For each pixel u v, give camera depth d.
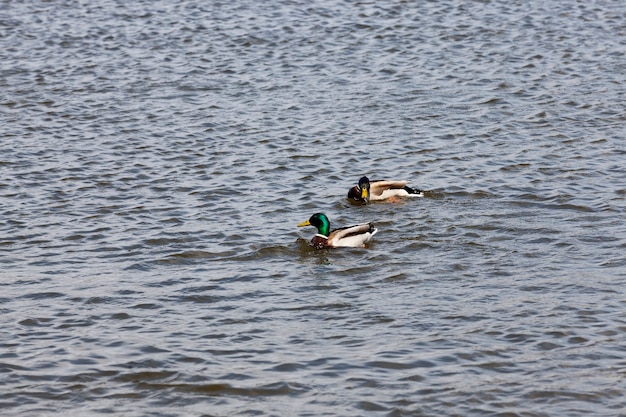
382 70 46.81
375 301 24.22
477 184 32.88
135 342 22.02
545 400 19.44
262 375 20.48
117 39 52.12
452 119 39.94
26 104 42.00
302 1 59.66
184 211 30.67
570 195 31.56
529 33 52.88
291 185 33.19
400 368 20.70
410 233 28.94
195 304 24.12
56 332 22.56
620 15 56.31
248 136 38.09
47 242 28.09
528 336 22.05
